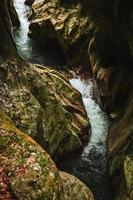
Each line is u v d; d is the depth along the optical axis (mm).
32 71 21000
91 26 30891
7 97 18281
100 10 21984
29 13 39719
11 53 20250
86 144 22531
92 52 28797
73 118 22891
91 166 20938
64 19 33094
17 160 13570
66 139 21031
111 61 26438
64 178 16531
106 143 22484
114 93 24703
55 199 13102
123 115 22344
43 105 20266
